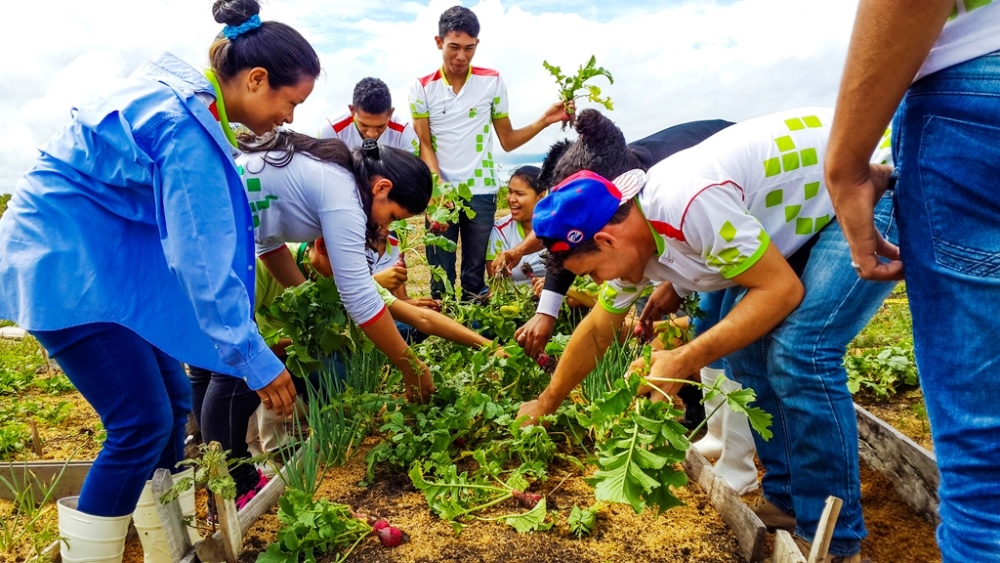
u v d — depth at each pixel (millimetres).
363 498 2605
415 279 7242
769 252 2068
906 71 1412
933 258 1501
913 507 2775
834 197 1685
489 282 4574
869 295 2082
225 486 2066
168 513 2029
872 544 2572
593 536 2301
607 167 2771
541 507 2330
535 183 4520
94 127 2055
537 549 2238
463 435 2865
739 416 2680
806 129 2266
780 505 2521
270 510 2484
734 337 2098
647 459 2002
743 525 2211
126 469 2217
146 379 2213
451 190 4141
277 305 2803
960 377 1477
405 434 2746
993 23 1383
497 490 2500
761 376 2402
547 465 2783
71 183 2115
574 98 4441
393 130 4867
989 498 1443
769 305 2064
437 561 2188
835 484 2184
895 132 1637
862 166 1615
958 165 1419
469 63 4992
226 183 2123
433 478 2701
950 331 1488
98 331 2135
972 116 1391
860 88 1473
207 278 2023
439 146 5121
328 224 2662
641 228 2170
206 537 2121
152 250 2199
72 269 2070
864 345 4820
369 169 2803
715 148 2201
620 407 2129
